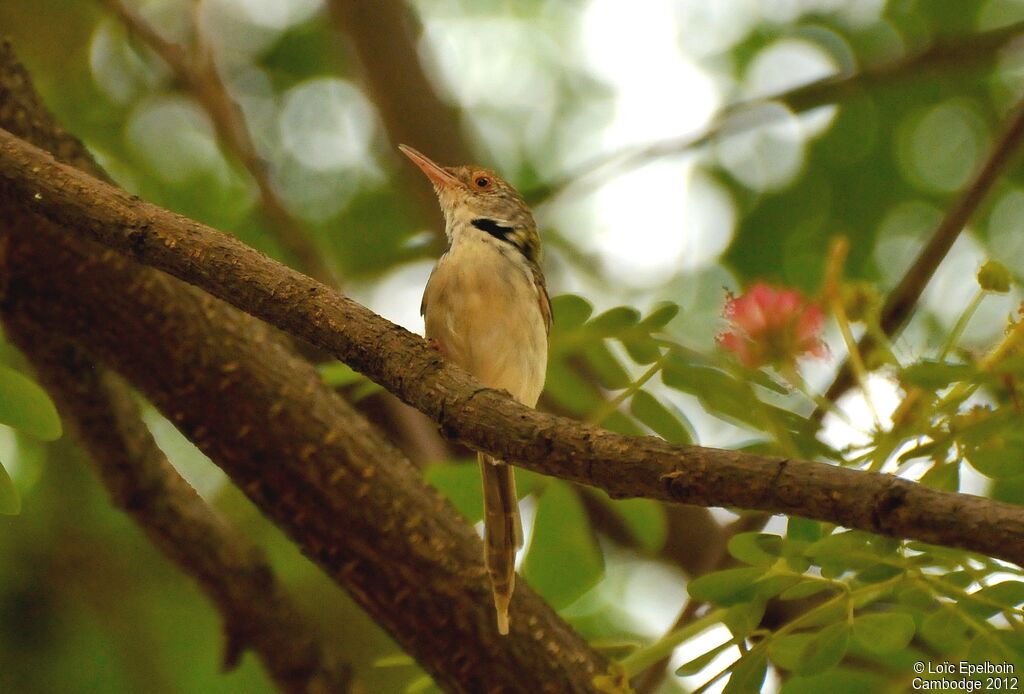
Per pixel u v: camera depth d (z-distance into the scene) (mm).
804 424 7453
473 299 9789
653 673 8617
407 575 7812
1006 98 14391
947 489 6738
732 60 15141
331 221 15070
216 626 13250
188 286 8016
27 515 12977
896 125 14516
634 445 5184
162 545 9555
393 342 6156
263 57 15758
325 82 15758
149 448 9297
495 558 7781
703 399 7684
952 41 11781
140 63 15133
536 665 7691
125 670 12727
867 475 4668
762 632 6938
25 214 7828
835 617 6723
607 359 8570
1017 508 4383
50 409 7172
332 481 7871
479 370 9828
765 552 6824
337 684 9781
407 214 15055
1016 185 13930
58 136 8320
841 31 14828
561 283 14648
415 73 14094
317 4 15664
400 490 7926
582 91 15664
